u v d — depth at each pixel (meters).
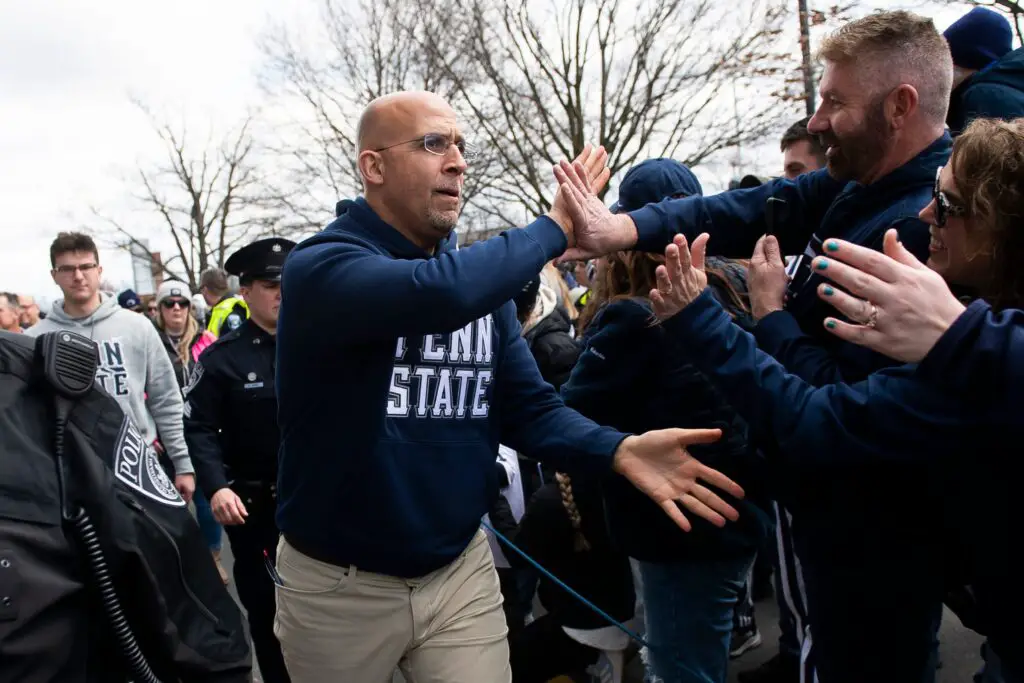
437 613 1.89
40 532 1.41
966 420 1.27
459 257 1.58
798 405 1.45
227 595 1.73
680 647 2.21
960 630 3.49
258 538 2.96
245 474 2.99
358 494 1.77
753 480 2.07
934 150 1.61
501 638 1.99
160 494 1.63
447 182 1.81
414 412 1.81
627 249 1.96
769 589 4.17
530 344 3.30
